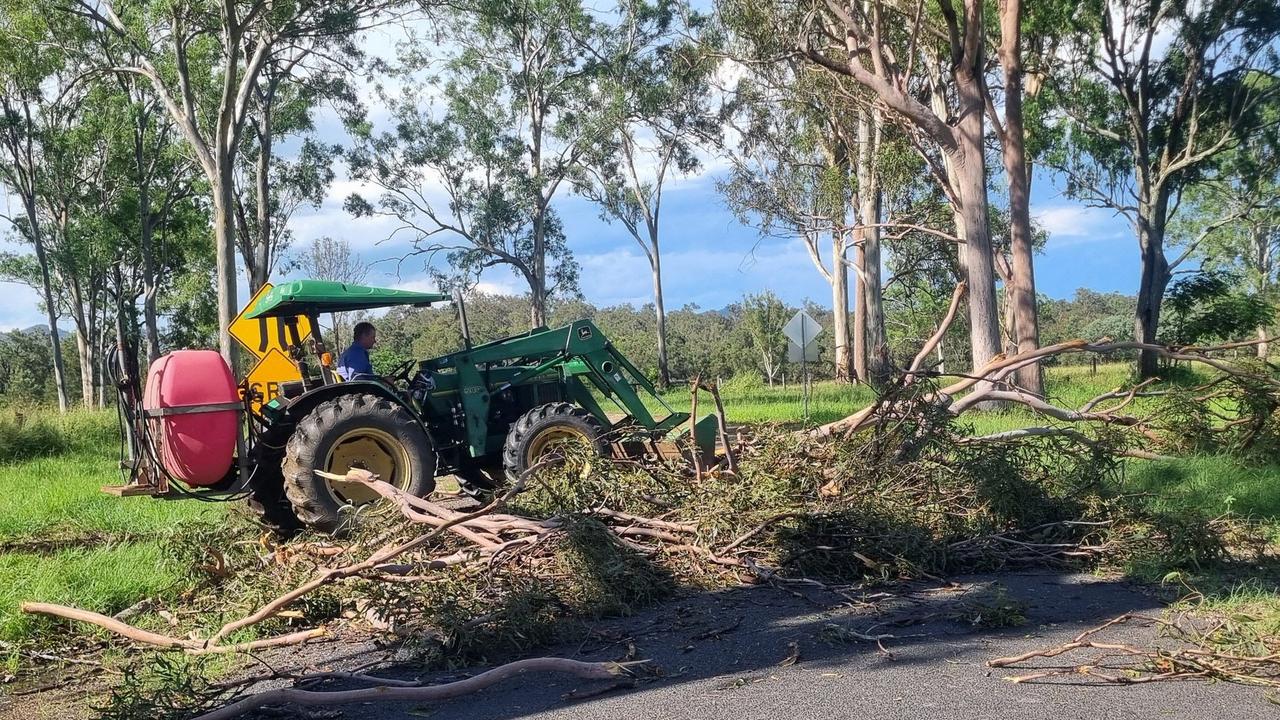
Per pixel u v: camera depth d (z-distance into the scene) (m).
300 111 40.25
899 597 6.20
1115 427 10.08
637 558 6.42
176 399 8.31
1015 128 22.58
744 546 6.91
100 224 40.97
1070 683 4.32
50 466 15.80
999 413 16.92
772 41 23.39
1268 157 33.59
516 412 10.87
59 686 5.37
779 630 5.54
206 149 26.12
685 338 78.06
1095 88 34.19
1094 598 5.95
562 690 4.72
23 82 34.25
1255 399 10.02
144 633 5.64
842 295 44.34
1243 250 57.91
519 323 68.69
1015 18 22.39
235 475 8.89
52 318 41.88
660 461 8.96
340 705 4.75
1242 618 5.12
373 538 7.10
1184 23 32.00
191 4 25.16
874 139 30.22
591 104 47.06
